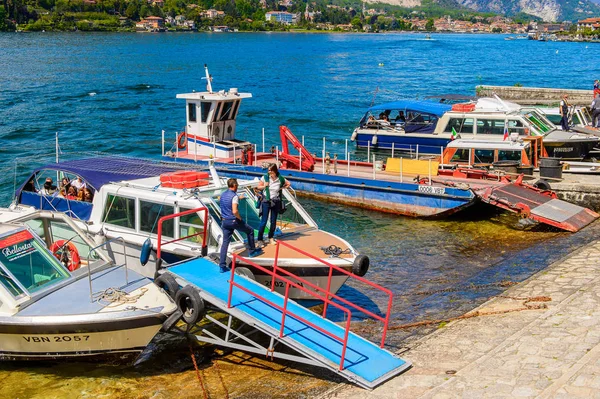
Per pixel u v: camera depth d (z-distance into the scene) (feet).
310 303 46.75
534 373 32.35
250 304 39.09
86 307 38.75
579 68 336.90
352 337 37.81
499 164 78.69
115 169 57.67
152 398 35.58
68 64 309.01
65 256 45.52
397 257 60.49
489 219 72.23
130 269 47.65
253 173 83.46
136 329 38.09
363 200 77.87
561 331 37.37
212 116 90.63
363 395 32.83
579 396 28.78
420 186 73.00
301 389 35.53
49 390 37.04
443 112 96.12
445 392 31.42
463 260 58.80
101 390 36.88
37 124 141.49
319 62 356.38
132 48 476.95
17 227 42.68
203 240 44.98
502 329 40.45
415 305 48.39
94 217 52.11
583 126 101.45
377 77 262.26
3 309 38.63
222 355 41.22
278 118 152.76
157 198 47.96
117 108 169.27
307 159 85.35
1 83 219.41
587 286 45.47
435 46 617.21
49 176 93.91
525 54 489.26
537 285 48.37
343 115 157.79
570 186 73.87
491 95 180.45
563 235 64.28
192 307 39.19
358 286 53.31
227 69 302.66
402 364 35.50
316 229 51.13
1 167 101.09
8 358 39.70
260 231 46.91
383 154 102.83
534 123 90.48
